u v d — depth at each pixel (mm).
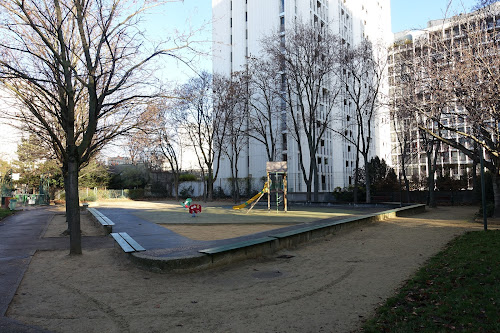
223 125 42312
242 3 49719
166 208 30438
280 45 31109
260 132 38469
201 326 4465
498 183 15625
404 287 5738
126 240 9461
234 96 37094
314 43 30078
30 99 10562
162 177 56844
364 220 14953
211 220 18000
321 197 37000
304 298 5531
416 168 62375
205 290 6074
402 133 37969
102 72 10117
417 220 16859
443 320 4246
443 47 13758
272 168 25375
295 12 45625
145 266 7512
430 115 14039
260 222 16484
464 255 7742
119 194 50125
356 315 4703
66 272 7387
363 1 60406
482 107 12312
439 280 5918
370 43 30984
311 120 32062
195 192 53344
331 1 53125
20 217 22172
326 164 49844
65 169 14539
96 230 14727
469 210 23547
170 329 4383
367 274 6930
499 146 14102
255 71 36281
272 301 5414
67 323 4594
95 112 9211
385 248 9719
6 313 4934
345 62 29109
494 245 8648
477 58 12172
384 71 35469
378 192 34219
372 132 60656
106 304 5363
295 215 21109
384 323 4289
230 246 8328
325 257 8750
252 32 48438
